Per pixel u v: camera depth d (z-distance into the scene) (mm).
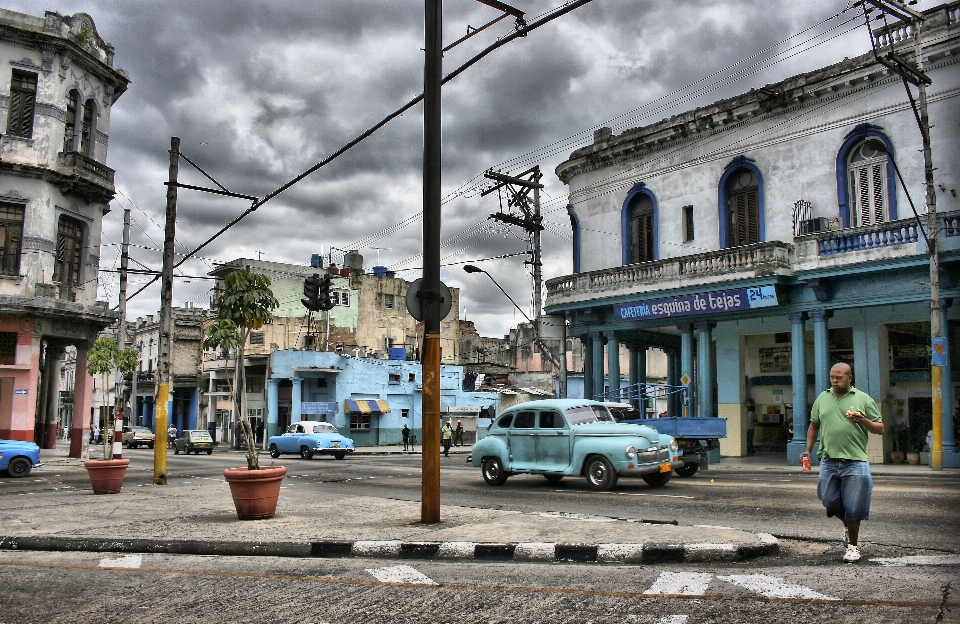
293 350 43688
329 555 8109
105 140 31797
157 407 17641
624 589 6090
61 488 16891
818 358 22875
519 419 16469
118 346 31703
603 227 29891
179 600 6039
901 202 21766
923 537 8281
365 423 45312
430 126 9672
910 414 23062
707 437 18422
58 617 5555
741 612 5301
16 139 27875
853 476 6965
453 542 7949
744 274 23562
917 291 20984
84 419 30156
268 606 5797
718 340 27594
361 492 15406
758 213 25000
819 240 22562
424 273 9609
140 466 26266
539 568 7102
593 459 15055
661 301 25719
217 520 10250
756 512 10844
